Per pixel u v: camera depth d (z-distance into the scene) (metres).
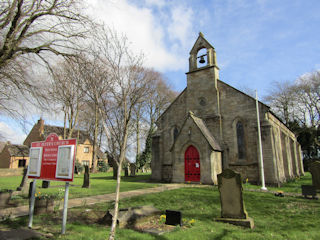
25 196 12.53
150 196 12.59
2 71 9.30
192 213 9.09
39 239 6.04
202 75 23.20
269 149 18.42
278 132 24.12
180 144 20.47
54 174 7.07
